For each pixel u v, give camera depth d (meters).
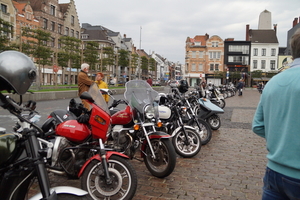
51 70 46.91
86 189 3.08
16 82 2.13
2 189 2.22
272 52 60.75
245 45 61.50
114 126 4.36
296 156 1.54
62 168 3.18
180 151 5.27
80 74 7.04
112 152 3.09
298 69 1.64
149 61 63.28
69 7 52.22
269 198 1.73
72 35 53.91
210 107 7.04
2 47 19.73
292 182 1.55
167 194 3.60
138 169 4.62
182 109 5.70
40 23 44.38
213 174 4.42
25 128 2.34
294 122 1.56
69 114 4.04
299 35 1.70
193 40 65.62
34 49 27.00
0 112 10.23
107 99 7.47
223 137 7.30
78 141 3.24
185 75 65.50
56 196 2.01
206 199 3.48
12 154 2.37
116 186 3.12
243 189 3.83
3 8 36.25
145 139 4.21
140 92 4.29
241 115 11.77
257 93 35.50
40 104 13.49
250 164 4.98
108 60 45.22
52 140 3.38
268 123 1.72
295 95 1.57
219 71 60.62
